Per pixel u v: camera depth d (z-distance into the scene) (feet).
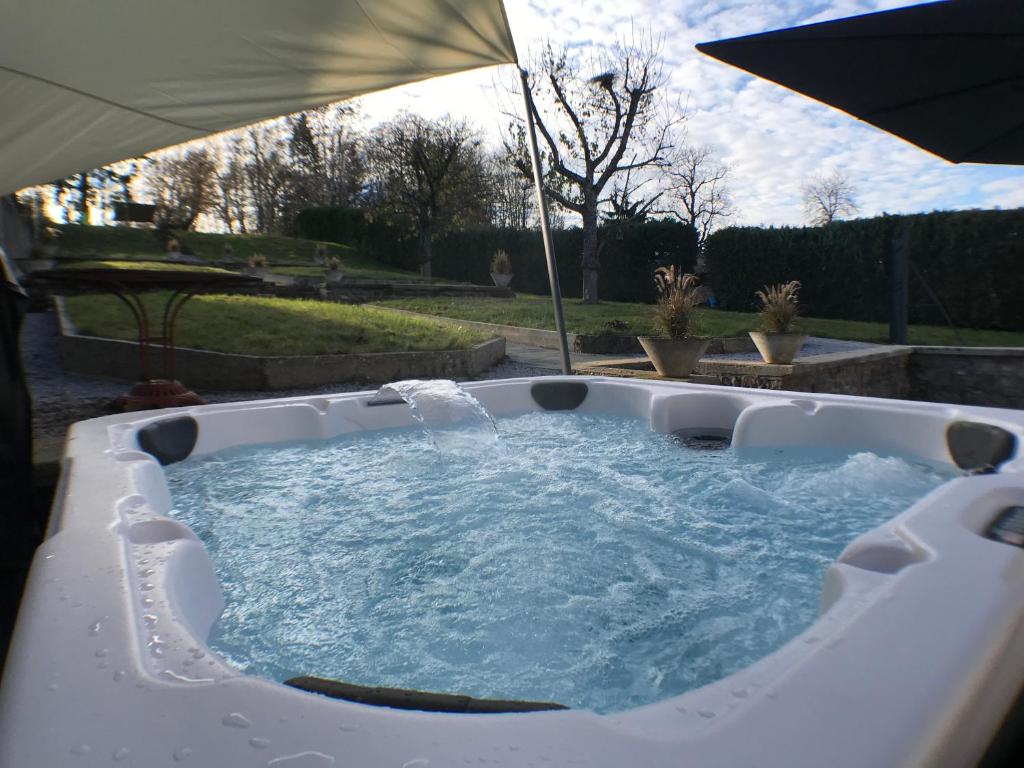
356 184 107.76
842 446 11.16
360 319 31.63
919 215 42.34
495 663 5.26
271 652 5.37
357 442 12.62
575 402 14.71
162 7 10.53
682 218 95.40
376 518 8.77
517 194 92.73
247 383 21.18
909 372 26.27
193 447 10.84
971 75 9.42
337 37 12.60
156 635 3.41
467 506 9.22
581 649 5.48
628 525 8.43
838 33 9.39
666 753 2.35
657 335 21.88
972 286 40.40
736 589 6.56
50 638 3.31
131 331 24.32
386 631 5.80
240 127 15.84
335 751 2.37
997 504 5.46
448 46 13.60
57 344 28.17
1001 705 3.16
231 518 8.68
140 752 2.35
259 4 11.03
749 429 11.50
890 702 2.65
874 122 10.48
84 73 12.07
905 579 3.88
